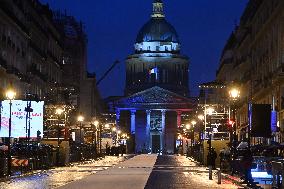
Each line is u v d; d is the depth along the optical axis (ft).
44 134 287.48
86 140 407.03
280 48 269.23
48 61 443.32
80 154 332.80
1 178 167.32
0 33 303.48
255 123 181.78
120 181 161.79
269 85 286.66
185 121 645.10
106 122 577.43
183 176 187.52
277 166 121.49
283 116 255.09
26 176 185.06
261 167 147.02
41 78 402.31
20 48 350.02
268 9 296.30
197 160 333.01
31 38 383.65
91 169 236.84
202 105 325.01
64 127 287.69
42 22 421.59
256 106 182.19
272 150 173.27
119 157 444.96
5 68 305.53
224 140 263.29
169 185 146.92
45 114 286.25
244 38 376.07
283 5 255.70
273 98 281.13
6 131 248.11
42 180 166.09
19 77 334.85
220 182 153.99
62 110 287.89
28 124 248.52
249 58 369.09
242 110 377.30
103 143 490.49
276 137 252.01
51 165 250.98
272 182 130.41
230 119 257.14
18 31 341.82
